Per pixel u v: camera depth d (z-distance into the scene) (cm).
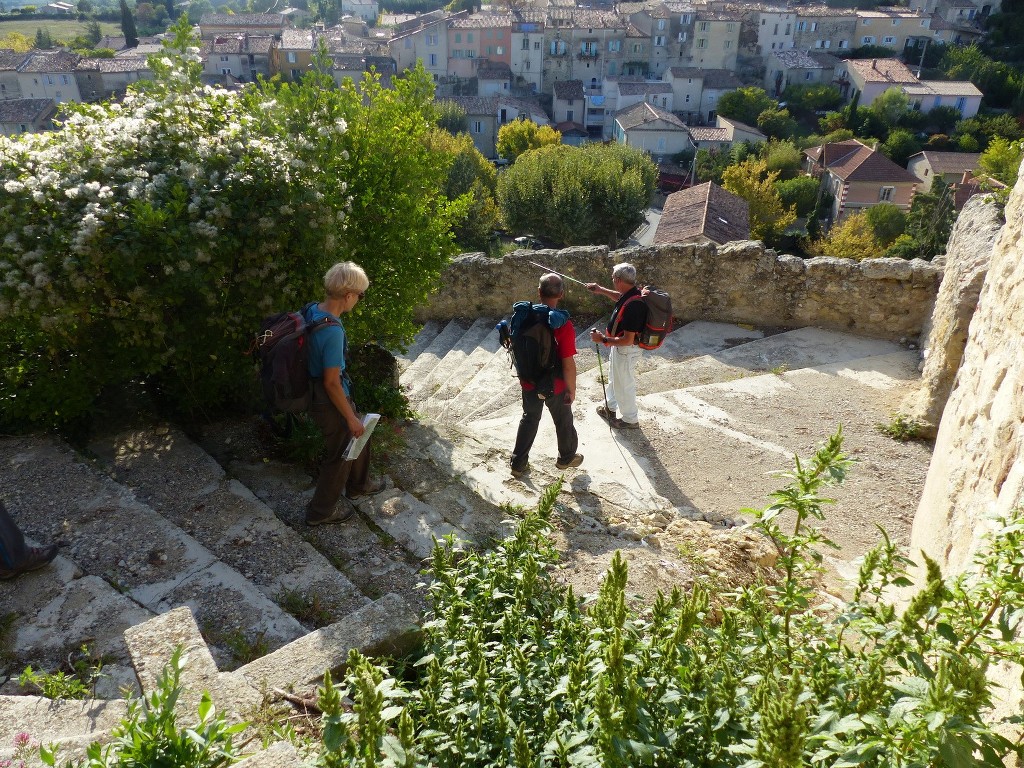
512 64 9169
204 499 435
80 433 507
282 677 273
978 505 328
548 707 229
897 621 216
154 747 176
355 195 564
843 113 7656
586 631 253
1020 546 205
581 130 8106
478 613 275
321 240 484
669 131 7125
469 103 7619
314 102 535
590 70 9275
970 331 467
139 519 394
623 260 911
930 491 445
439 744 213
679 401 701
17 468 439
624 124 7212
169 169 459
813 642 308
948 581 234
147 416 535
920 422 621
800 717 153
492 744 215
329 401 389
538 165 3469
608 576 238
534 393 530
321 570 376
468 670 242
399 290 609
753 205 5000
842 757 172
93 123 477
